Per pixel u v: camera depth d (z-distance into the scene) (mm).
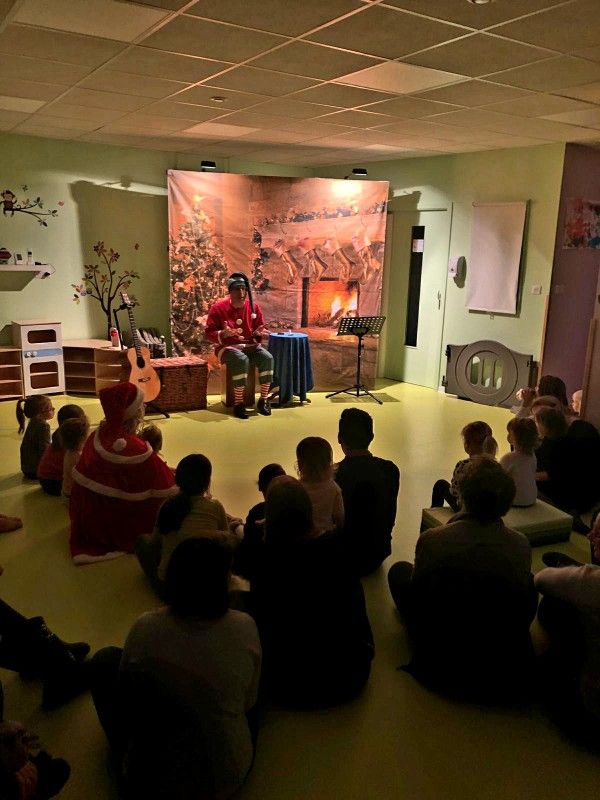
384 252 7738
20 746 1539
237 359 6176
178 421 6043
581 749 2115
